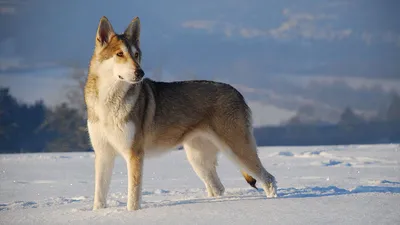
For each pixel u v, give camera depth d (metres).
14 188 16.45
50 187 16.69
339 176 18.14
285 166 22.09
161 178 18.84
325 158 25.39
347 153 27.45
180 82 12.43
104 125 10.94
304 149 31.38
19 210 11.41
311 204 9.98
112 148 11.34
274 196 11.90
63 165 24.67
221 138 12.30
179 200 11.92
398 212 9.09
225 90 12.45
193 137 12.48
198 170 12.93
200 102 12.23
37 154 32.75
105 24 11.07
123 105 10.82
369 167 21.36
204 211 9.70
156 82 12.19
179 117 12.05
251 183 12.72
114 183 17.28
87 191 15.62
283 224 8.45
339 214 9.04
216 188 12.96
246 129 12.37
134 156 10.99
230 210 9.67
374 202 10.07
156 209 10.21
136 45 11.56
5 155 31.64
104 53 10.95
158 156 12.18
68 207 11.70
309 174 19.00
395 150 29.42
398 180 16.61
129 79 10.50
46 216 10.29
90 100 11.09
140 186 10.87
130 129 10.90
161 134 11.92
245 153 12.25
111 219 9.46
